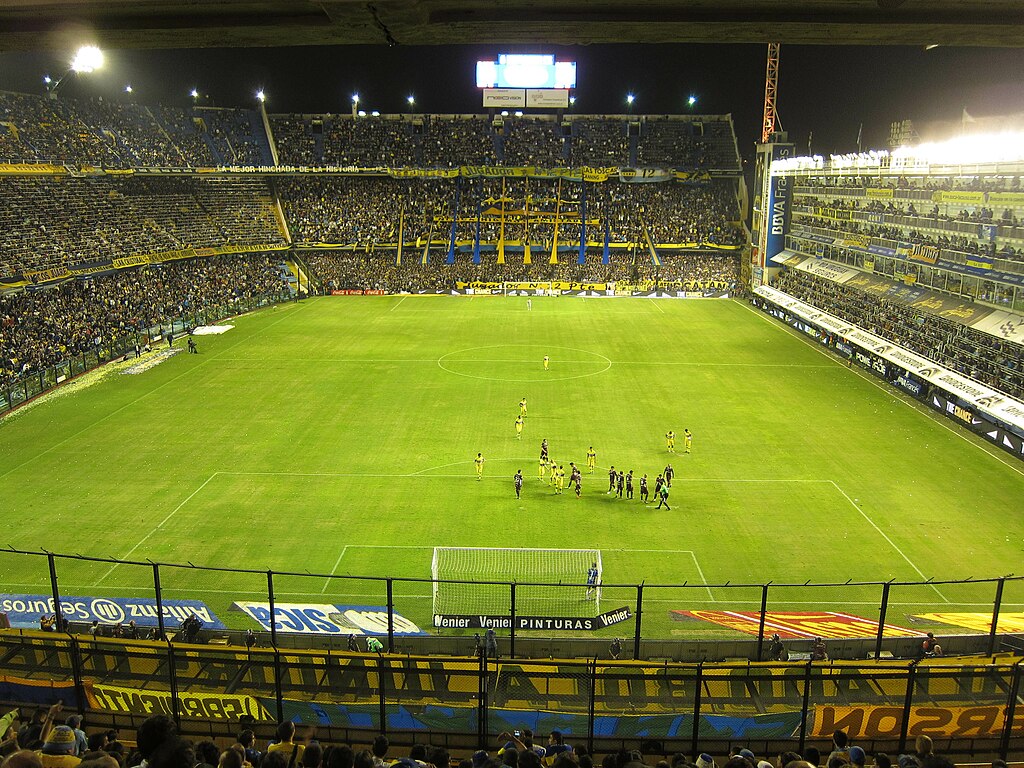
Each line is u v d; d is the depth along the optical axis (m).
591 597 30.34
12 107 94.06
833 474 43.84
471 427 51.81
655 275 114.75
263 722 18.02
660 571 32.69
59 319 72.94
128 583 31.31
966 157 56.66
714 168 130.12
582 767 10.63
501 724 17.78
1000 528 37.03
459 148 131.88
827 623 28.00
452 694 18.92
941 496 40.81
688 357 72.88
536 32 8.55
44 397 58.94
